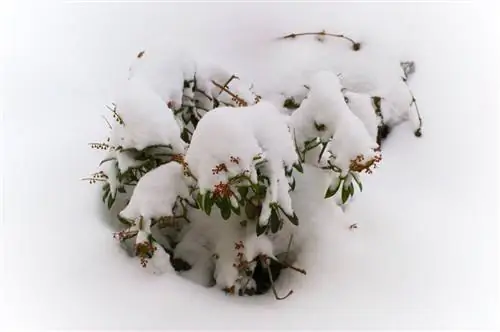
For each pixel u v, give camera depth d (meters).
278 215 1.73
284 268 1.80
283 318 1.67
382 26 2.32
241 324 1.65
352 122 1.67
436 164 2.03
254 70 2.19
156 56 1.80
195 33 2.31
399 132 2.10
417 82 2.23
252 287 1.77
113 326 1.61
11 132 1.97
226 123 1.61
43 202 1.79
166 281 1.69
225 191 1.61
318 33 2.27
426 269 1.77
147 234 1.67
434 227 1.86
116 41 2.30
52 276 1.67
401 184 1.97
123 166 1.68
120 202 1.83
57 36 2.33
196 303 1.67
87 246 1.72
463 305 1.71
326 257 1.77
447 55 2.29
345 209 1.87
